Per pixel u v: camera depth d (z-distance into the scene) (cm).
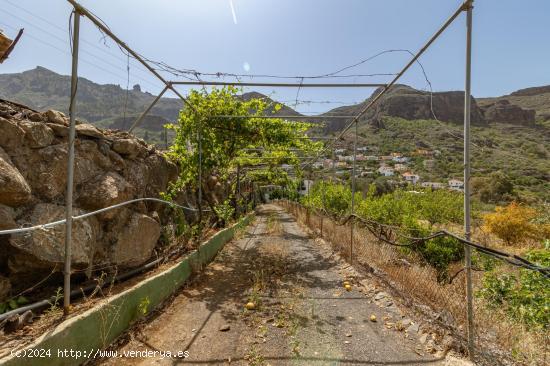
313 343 319
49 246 298
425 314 359
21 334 231
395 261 580
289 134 948
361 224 939
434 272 542
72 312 276
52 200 332
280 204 3825
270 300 451
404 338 331
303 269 647
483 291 450
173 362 279
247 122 840
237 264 681
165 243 549
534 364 258
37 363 212
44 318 260
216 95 796
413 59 376
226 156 923
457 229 1098
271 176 2158
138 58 379
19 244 275
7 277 282
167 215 598
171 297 448
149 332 338
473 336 275
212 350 302
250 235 1152
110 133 464
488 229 1167
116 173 434
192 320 376
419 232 679
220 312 403
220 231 863
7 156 291
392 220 938
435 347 304
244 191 2012
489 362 264
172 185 631
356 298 461
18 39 298
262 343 319
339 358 289
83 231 340
